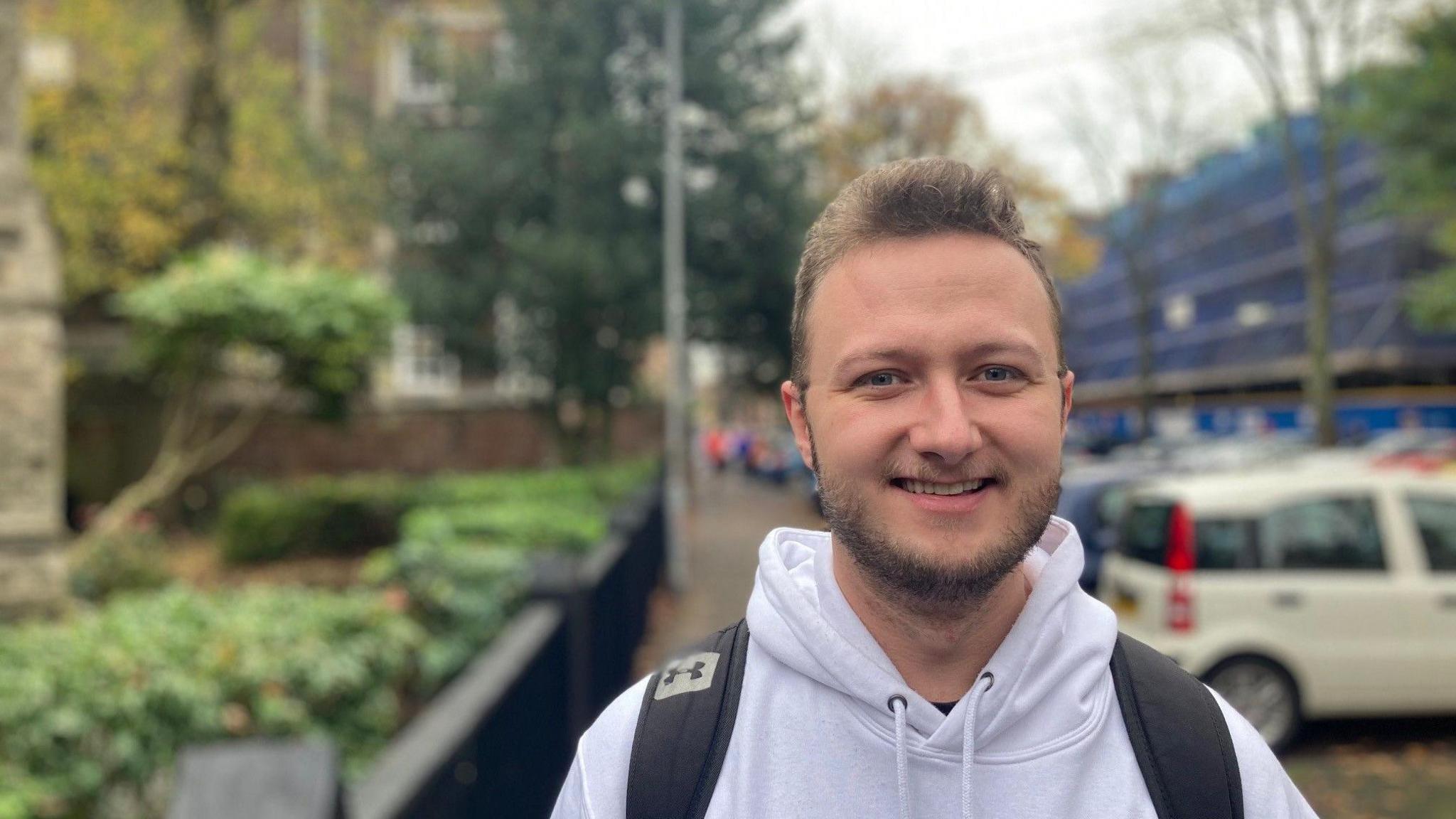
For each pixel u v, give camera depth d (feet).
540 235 66.69
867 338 3.71
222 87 59.11
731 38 71.26
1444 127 49.32
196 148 57.26
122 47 58.23
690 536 70.79
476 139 70.23
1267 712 20.48
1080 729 3.80
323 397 43.11
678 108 51.55
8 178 26.73
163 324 38.60
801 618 3.91
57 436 26.91
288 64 70.95
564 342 69.10
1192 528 20.95
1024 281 3.80
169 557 43.98
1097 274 237.45
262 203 60.75
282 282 39.99
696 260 72.08
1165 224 176.86
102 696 11.27
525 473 64.39
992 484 3.72
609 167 67.21
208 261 40.19
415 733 8.20
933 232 3.76
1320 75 72.33
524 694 11.94
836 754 3.79
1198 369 185.26
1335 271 150.92
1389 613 20.66
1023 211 4.01
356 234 67.62
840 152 94.07
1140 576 21.80
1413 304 62.34
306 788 5.20
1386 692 20.49
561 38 68.54
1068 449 98.22
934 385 3.66
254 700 12.30
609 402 73.77
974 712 3.71
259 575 41.83
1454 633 20.66
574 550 27.25
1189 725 3.84
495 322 70.69
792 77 74.64
